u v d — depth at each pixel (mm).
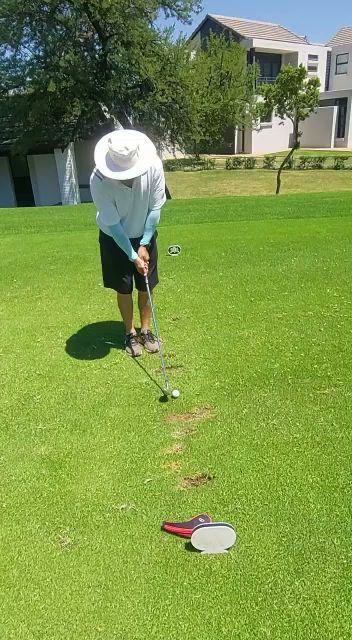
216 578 2201
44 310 5305
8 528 2521
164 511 2574
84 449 3074
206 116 33406
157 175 3814
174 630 1997
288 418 3250
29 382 3873
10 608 2121
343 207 11078
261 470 2809
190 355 4148
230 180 27609
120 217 3895
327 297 5242
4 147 23859
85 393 3682
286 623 2002
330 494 2611
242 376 3783
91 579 2232
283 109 20438
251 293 5441
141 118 24188
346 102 42781
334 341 4266
